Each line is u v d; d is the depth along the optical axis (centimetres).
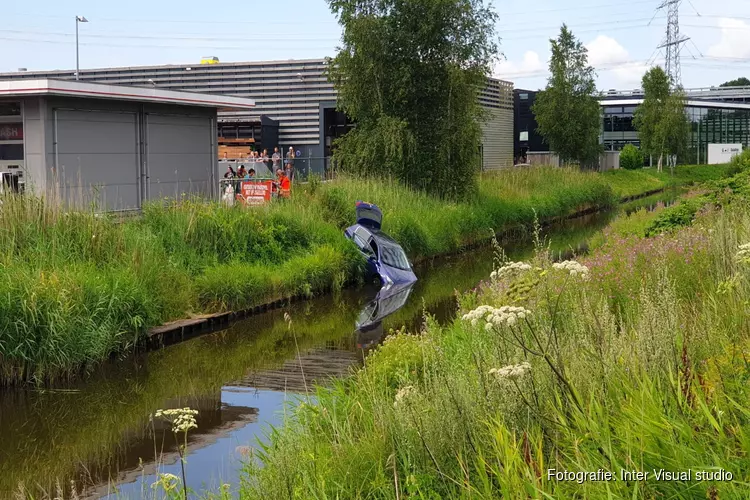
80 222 1488
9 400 1095
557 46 5275
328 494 566
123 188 2147
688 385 503
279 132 3938
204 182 2436
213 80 3984
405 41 3030
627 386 505
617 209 4184
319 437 705
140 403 1070
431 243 2422
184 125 2356
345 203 2334
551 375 519
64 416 1023
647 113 6300
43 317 1170
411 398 590
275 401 1043
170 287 1529
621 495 402
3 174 1683
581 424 470
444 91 3056
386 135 2895
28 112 1934
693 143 7306
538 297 660
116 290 1310
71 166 1991
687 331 605
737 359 522
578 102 5269
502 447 477
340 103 3134
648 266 988
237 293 1603
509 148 5253
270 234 1897
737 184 1869
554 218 3562
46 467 858
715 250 910
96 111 2059
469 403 545
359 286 1977
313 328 1506
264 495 584
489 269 2241
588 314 614
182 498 621
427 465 529
